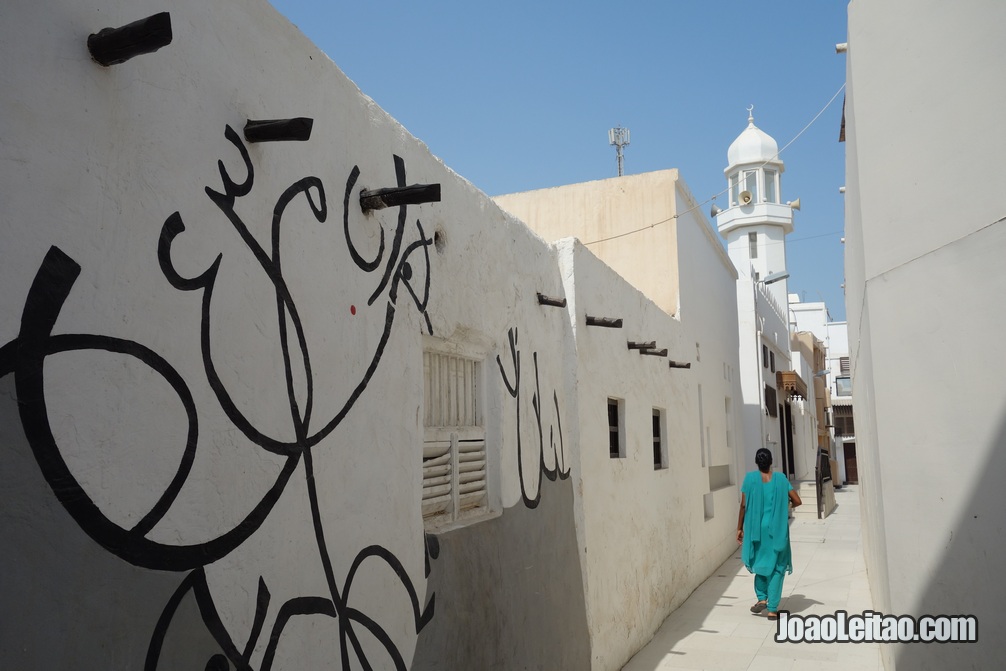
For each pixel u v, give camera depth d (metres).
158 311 2.42
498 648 4.62
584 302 6.89
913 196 4.54
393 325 3.82
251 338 2.83
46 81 2.11
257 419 2.82
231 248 2.76
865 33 5.09
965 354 4.05
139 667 2.25
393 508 3.69
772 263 37.91
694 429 11.62
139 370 2.33
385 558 3.58
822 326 51.50
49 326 2.07
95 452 2.17
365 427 3.51
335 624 3.17
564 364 6.51
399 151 4.05
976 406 3.96
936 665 4.35
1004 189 3.75
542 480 5.68
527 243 5.82
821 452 20.88
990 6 3.84
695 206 13.04
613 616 6.89
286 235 3.07
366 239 3.65
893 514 4.96
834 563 12.16
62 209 2.13
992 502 3.81
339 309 3.39
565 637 5.75
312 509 3.09
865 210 5.15
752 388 19.38
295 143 3.19
